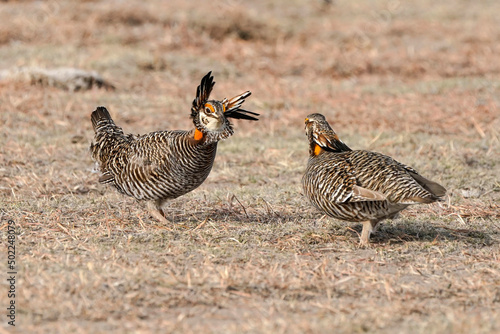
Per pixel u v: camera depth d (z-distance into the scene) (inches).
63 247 933.2
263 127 1744.6
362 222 990.4
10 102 1786.4
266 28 2824.8
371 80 2290.8
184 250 932.6
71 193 1218.6
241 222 1084.5
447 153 1510.8
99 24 2640.3
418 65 2401.6
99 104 1852.9
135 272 831.1
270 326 703.7
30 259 875.4
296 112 1868.8
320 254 946.1
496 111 1840.6
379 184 898.1
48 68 2078.0
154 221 1072.2
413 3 3454.7
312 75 2345.0
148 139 1018.1
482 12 3262.8
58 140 1555.1
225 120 975.0
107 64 2223.2
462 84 2148.1
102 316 728.3
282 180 1354.6
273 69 2369.6
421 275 874.1
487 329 703.1
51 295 759.1
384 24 3004.4
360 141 1605.6
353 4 3400.6
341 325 716.0
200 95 976.9
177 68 2273.6
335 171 928.9
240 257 917.8
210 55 2439.7
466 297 805.9
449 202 1175.6
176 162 981.8
